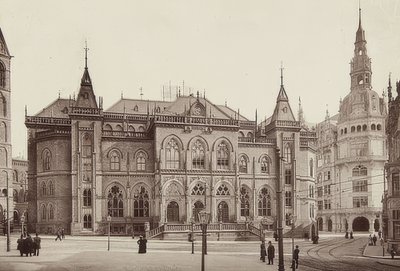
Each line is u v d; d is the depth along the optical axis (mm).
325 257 52500
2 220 88062
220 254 52188
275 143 93500
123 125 100375
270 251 42844
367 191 116188
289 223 91375
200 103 89000
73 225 80938
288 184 93125
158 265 39688
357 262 47250
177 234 76375
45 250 54344
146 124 100500
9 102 92250
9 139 91875
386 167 62625
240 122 106812
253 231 79625
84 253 50094
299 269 40500
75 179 82188
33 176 89000
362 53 85000
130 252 51906
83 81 85312
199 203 85750
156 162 84500
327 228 127625
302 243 74688
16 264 39844
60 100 98500
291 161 93625
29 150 89750
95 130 83938
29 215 87688
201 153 87125
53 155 84562
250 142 92125
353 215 117562
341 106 121875
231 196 87375
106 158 84812
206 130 87438
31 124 92312
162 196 83375
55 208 83188
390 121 63594
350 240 83250
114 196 84438
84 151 83438
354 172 118375
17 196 124062
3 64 91312
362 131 117062
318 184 133500
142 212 85500
